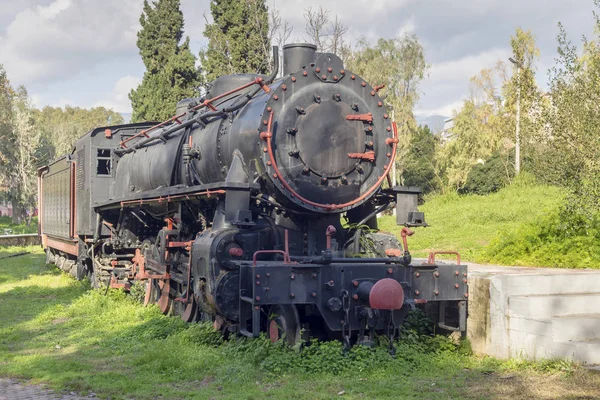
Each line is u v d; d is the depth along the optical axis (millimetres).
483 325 8367
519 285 8445
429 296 8164
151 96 32062
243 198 8547
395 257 8234
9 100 62281
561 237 12516
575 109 12578
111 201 13953
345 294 7734
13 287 17266
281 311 8023
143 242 13656
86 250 16984
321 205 8930
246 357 7781
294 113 8852
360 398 6410
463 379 7125
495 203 26766
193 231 11180
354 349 7766
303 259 8586
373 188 9320
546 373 7254
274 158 8719
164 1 33062
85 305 12898
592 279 8930
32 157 63094
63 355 8867
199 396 6566
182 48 33188
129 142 15852
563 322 7809
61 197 19688
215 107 10609
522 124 13977
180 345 8789
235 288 8492
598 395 6355
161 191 11148
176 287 11305
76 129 83250
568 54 12922
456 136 39531
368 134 9297
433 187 46688
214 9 31078
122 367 8094
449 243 19125
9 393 6898
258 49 30328
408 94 44031
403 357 7789
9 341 9961
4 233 52406
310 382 7078
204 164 10414
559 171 12758
